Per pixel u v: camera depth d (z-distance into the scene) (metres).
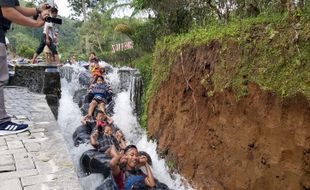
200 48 7.27
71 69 13.76
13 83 9.09
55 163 3.78
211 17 9.61
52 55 11.71
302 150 4.46
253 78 5.41
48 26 11.53
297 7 5.22
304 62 4.65
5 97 7.64
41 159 3.87
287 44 4.99
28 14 4.43
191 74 7.37
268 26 5.58
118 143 7.82
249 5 7.46
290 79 4.76
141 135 9.63
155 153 8.34
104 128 8.07
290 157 4.62
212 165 6.13
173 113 8.09
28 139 4.53
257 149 5.17
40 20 4.38
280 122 4.81
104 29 25.17
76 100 10.98
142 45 14.96
